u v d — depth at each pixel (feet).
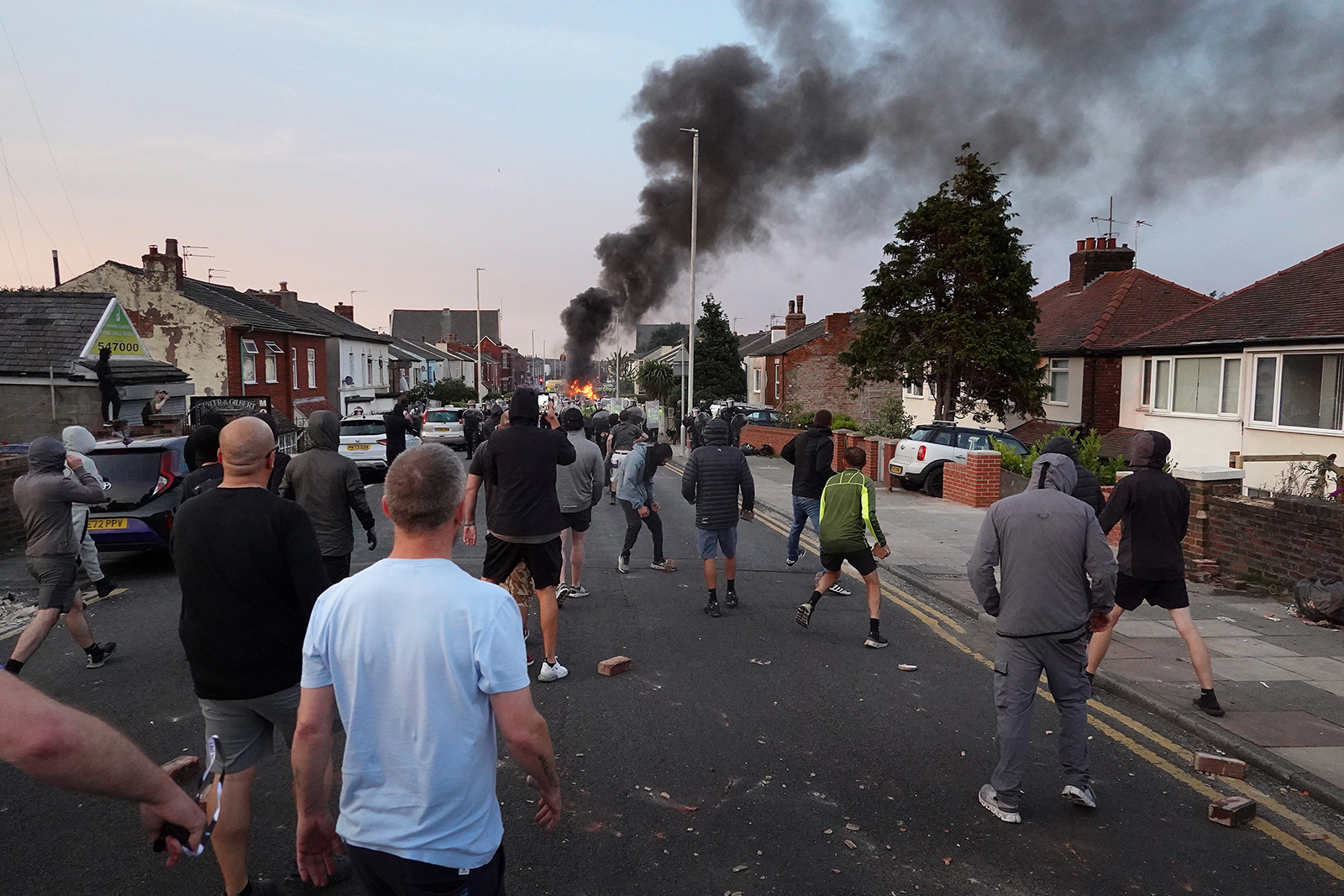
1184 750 16.06
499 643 6.91
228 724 10.49
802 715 17.49
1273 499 28.32
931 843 12.46
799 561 34.53
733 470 25.11
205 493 10.59
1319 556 26.32
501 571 19.01
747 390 163.32
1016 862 11.96
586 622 24.36
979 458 49.24
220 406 59.62
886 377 72.79
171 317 98.32
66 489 18.28
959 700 18.60
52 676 19.20
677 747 15.72
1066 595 13.17
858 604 27.27
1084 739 13.46
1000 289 66.85
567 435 26.81
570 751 15.52
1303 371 49.42
